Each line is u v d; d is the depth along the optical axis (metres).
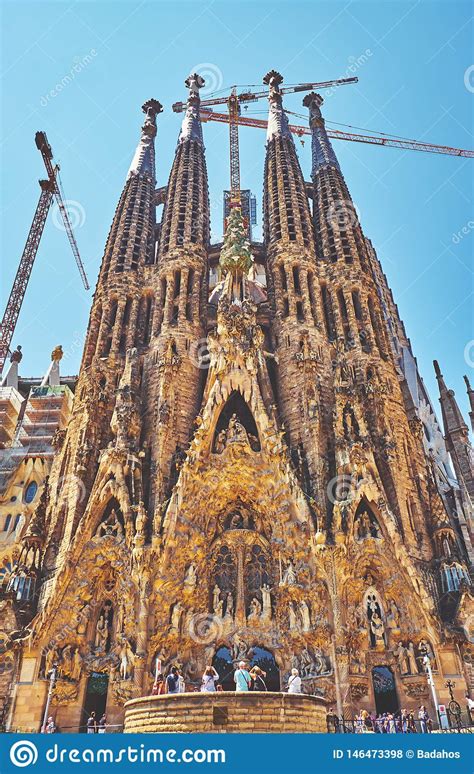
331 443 53.75
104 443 54.22
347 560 44.88
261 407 51.72
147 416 55.66
